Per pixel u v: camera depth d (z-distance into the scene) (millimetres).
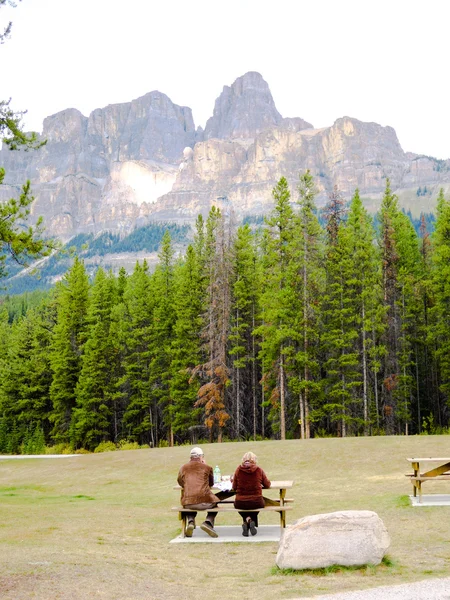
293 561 8523
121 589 7648
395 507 13453
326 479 19641
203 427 53094
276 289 48094
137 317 60562
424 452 22516
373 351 48188
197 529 12398
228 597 7316
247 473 11289
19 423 69625
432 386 57312
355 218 52906
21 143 12523
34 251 12383
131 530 12406
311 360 48562
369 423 47906
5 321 107750
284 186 47500
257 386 58938
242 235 55344
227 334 52656
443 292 48562
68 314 65375
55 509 16031
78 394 61062
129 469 26016
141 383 58812
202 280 57625
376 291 50156
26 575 8164
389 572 8148
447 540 9953
